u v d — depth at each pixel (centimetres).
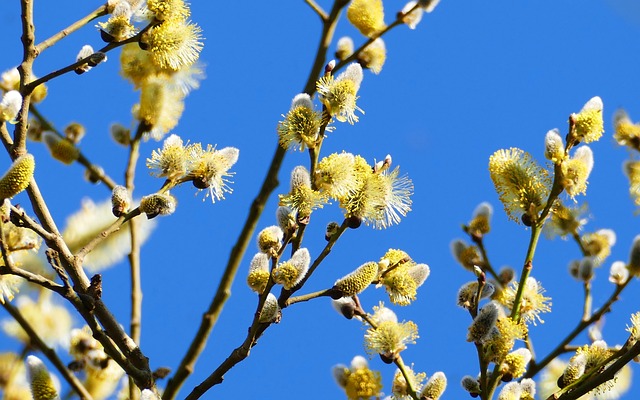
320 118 127
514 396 129
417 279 130
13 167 124
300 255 125
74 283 127
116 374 137
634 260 138
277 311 125
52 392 127
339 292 126
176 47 137
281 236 127
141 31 136
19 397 134
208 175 130
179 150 130
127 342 128
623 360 126
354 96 128
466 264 138
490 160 130
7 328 136
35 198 129
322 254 125
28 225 126
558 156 129
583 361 129
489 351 128
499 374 128
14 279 132
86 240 139
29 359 127
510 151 130
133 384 136
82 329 137
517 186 129
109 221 139
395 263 130
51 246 127
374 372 132
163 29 136
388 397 131
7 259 124
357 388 131
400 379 130
